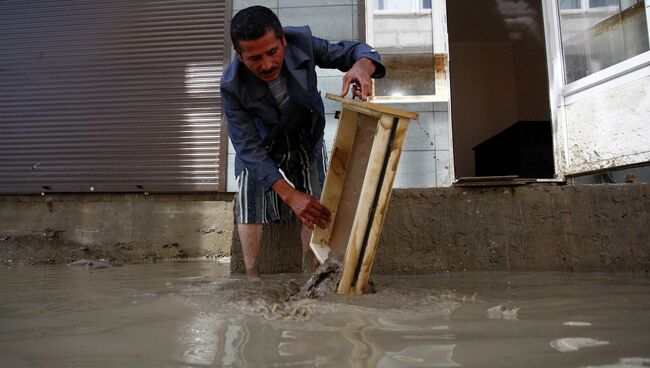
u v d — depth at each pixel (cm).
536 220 245
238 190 224
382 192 140
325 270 155
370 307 127
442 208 251
